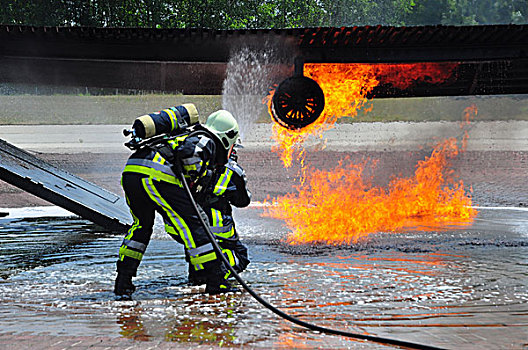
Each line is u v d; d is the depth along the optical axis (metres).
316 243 12.27
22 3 76.25
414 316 7.11
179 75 15.07
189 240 8.27
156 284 8.81
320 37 13.90
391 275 9.28
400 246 11.88
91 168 29.42
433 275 9.27
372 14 90.12
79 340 6.24
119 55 14.16
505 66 15.49
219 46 14.15
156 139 8.49
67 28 13.90
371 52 14.15
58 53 14.08
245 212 17.23
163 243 12.33
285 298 7.94
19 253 11.30
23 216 16.59
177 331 6.56
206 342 6.18
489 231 13.85
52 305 7.65
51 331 6.55
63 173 14.98
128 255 8.28
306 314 7.19
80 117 58.69
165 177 8.25
